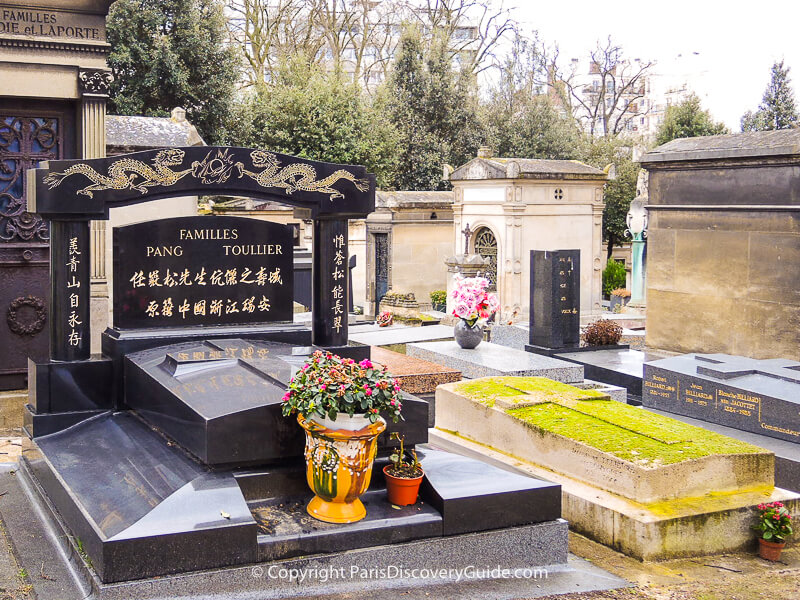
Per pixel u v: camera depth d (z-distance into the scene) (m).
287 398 4.90
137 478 5.07
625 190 32.62
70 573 4.64
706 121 34.31
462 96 29.78
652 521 5.54
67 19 8.55
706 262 11.59
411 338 12.87
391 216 22.23
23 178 8.66
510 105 31.55
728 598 4.87
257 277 6.84
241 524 4.47
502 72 34.31
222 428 4.93
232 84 22.66
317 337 6.93
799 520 6.12
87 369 6.18
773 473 6.43
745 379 8.51
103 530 4.43
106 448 5.64
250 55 30.91
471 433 7.71
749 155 10.80
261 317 6.88
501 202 18.97
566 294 12.37
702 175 11.57
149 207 10.48
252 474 5.07
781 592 5.01
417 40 29.34
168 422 5.50
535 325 12.58
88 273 6.20
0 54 8.30
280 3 31.19
